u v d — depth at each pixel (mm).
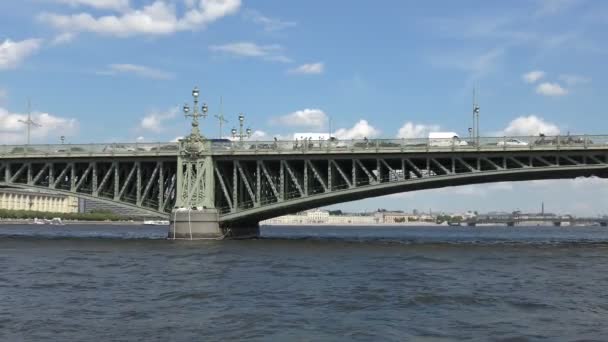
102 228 196500
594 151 61562
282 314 24344
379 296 28672
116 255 51750
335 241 80562
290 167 69375
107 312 24906
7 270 39969
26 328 21969
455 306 26219
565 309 25578
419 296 28422
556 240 100188
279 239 83875
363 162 71562
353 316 23969
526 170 63156
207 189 69938
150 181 72750
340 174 75125
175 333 21203
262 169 71500
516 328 21891
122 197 74250
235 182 70750
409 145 65312
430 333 21109
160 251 55906
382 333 21094
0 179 77875
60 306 26266
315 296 28703
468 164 66812
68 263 44750
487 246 70438
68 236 98688
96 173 73500
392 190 68875
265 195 78250
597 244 79500
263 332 21297
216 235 70188
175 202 73250
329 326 22188
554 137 62094
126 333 21250
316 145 67812
